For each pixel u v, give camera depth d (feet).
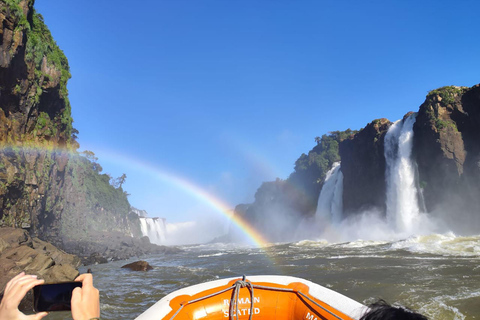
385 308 5.40
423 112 139.23
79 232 193.98
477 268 50.75
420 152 139.64
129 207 349.82
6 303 4.74
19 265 51.98
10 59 96.32
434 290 38.42
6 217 100.58
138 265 84.74
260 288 12.51
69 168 204.23
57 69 138.82
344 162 190.29
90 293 5.09
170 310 11.48
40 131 125.70
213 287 12.49
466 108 130.62
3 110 103.09
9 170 100.22
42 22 148.25
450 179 129.49
